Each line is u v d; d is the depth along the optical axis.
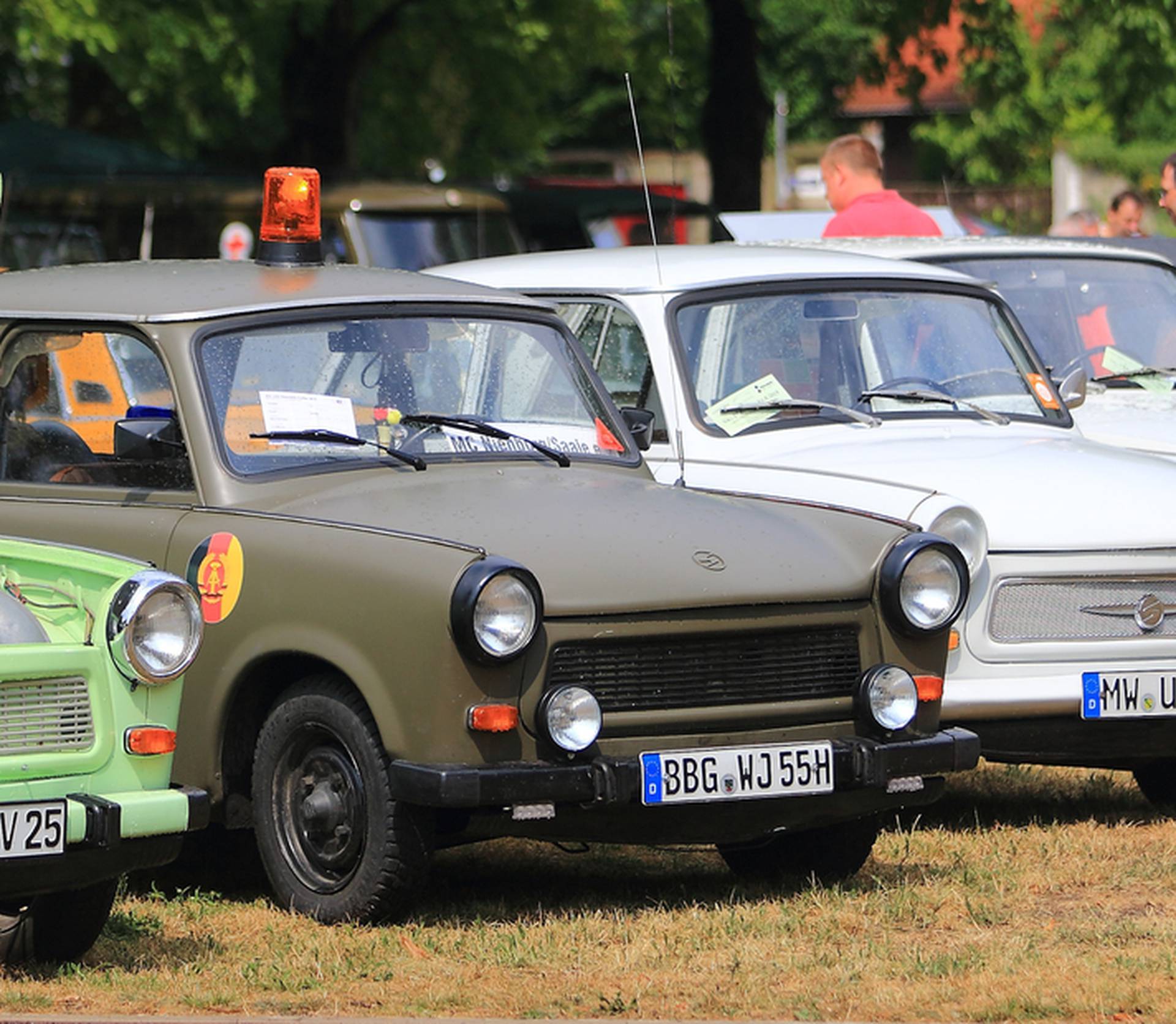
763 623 15.97
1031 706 19.11
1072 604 19.42
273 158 67.31
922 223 29.91
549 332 19.16
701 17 72.56
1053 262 26.48
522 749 15.23
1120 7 59.81
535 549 15.79
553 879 17.62
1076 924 15.59
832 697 16.39
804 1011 13.12
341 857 15.65
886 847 18.53
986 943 15.01
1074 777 22.25
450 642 14.98
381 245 47.78
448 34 71.88
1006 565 19.22
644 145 103.12
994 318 22.92
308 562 15.73
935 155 111.25
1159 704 19.39
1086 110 94.06
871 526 16.98
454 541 15.45
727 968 14.32
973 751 16.70
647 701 15.67
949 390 22.03
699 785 15.55
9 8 50.38
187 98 74.12
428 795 14.91
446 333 18.42
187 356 17.11
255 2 59.12
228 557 16.20
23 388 18.02
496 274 23.06
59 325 17.86
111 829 13.38
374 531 15.71
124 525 16.91
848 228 29.94
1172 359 26.33
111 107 70.62
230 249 50.28
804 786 15.91
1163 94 63.84
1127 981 13.77
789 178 104.31
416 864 15.32
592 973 14.26
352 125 64.44
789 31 107.12
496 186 54.50
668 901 16.72
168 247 50.47
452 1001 13.49
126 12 53.34
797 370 21.41
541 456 18.20
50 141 56.34
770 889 17.22
